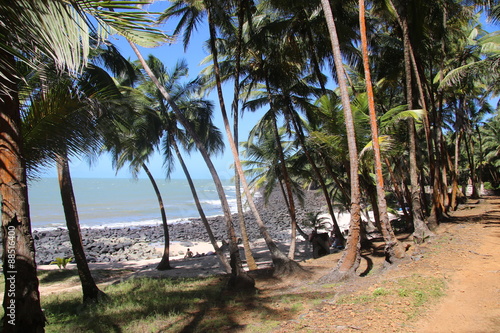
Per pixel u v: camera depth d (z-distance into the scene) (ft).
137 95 40.81
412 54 42.27
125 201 195.31
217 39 43.65
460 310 15.96
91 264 59.47
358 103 34.27
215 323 17.92
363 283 22.74
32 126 15.20
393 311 16.22
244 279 26.76
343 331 14.44
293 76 45.39
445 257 26.12
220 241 85.15
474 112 100.73
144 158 46.88
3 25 8.61
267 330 15.99
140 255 69.97
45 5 8.50
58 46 8.74
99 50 32.63
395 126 40.09
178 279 35.99
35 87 15.51
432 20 41.96
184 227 110.32
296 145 59.47
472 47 59.41
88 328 19.07
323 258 41.63
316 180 65.10
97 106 17.03
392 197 96.89
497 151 131.23
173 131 48.11
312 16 39.45
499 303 16.25
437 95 66.74
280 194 209.97
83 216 138.62
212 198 210.79
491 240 31.17
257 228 104.88
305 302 20.51
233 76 48.62
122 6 8.93
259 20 45.65
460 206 73.00
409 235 44.50
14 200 12.50
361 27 26.99
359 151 31.91
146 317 20.18
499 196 101.60
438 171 54.44
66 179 26.50
